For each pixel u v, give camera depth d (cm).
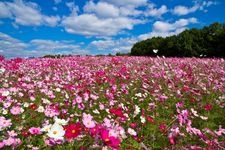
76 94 625
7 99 542
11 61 1223
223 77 1119
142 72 1117
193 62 1853
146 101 706
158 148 437
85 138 326
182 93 796
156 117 584
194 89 798
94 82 861
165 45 5312
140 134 477
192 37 4959
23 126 425
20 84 730
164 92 799
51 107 472
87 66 1450
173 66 1473
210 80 983
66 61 1677
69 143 318
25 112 494
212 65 1627
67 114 494
